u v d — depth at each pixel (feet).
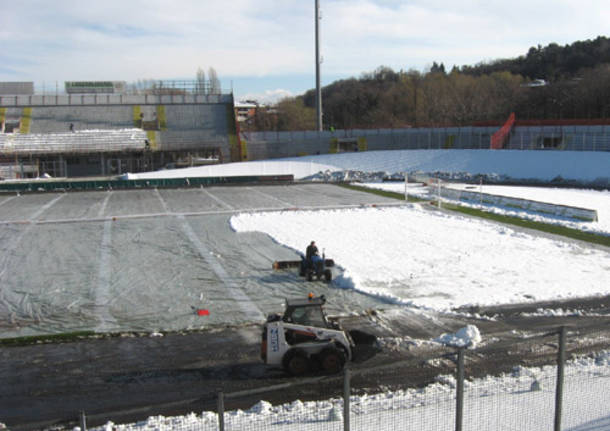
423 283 79.97
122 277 85.20
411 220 133.69
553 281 79.77
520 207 149.07
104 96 315.37
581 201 157.48
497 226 123.65
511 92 412.98
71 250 103.96
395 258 95.14
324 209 153.17
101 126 294.25
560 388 30.37
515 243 106.01
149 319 66.08
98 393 45.42
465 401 38.40
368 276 84.02
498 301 70.90
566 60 555.69
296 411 39.06
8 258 97.91
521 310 67.21
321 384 45.78
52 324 64.75
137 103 316.40
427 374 47.21
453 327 61.36
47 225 130.62
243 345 56.90
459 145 284.61
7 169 254.68
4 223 132.67
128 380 48.11
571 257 94.17
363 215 141.79
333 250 101.55
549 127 257.75
